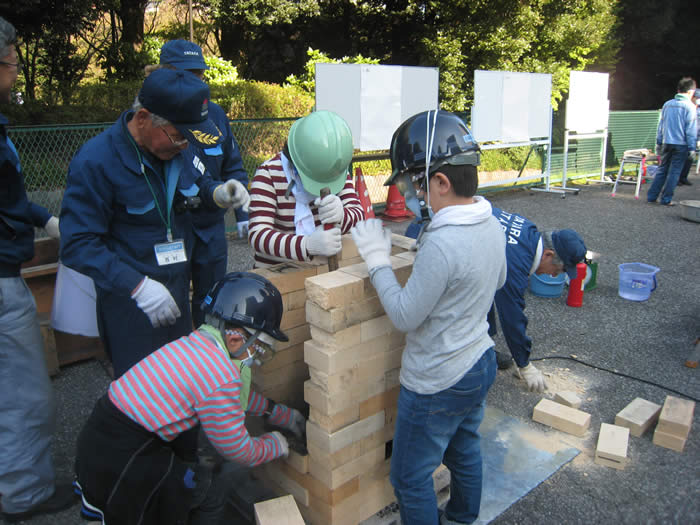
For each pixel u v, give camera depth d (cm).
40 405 244
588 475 286
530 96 994
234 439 201
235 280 209
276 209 265
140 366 201
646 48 2092
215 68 1477
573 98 1052
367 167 942
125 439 195
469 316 194
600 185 1170
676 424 306
